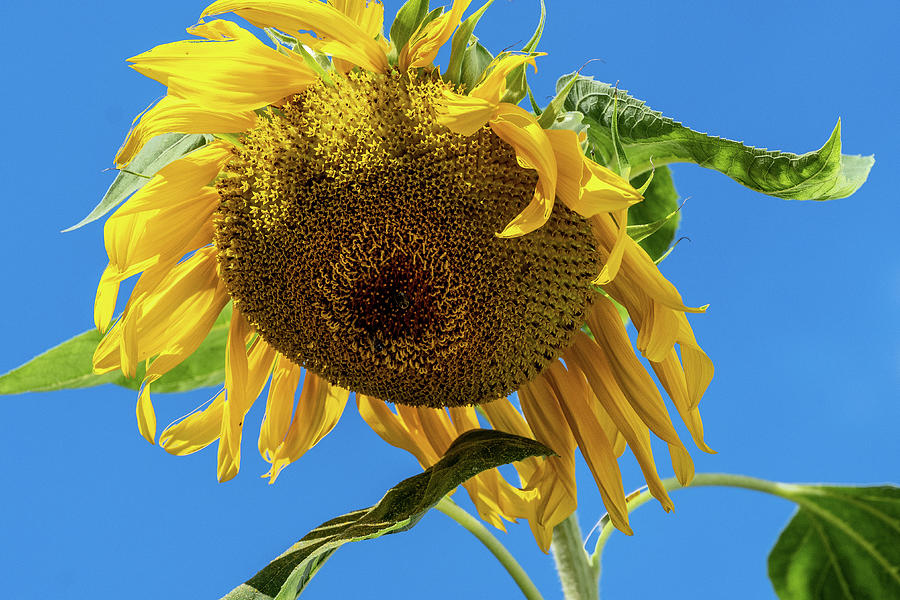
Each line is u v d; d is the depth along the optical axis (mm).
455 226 987
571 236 993
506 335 1007
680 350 1026
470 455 1002
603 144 1078
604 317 1024
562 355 1046
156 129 992
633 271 990
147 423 1050
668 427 1021
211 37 985
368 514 1013
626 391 1024
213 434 1072
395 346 1011
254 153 1000
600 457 1036
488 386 1025
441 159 983
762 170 1055
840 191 1057
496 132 977
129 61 969
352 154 986
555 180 956
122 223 1012
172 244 1022
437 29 972
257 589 994
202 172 1014
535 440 1030
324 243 998
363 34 976
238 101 982
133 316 1025
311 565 992
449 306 999
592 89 1058
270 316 1024
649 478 1028
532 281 997
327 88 989
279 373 1070
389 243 991
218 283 1047
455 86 982
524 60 961
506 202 986
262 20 969
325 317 1011
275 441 1069
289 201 996
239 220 1009
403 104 982
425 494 985
